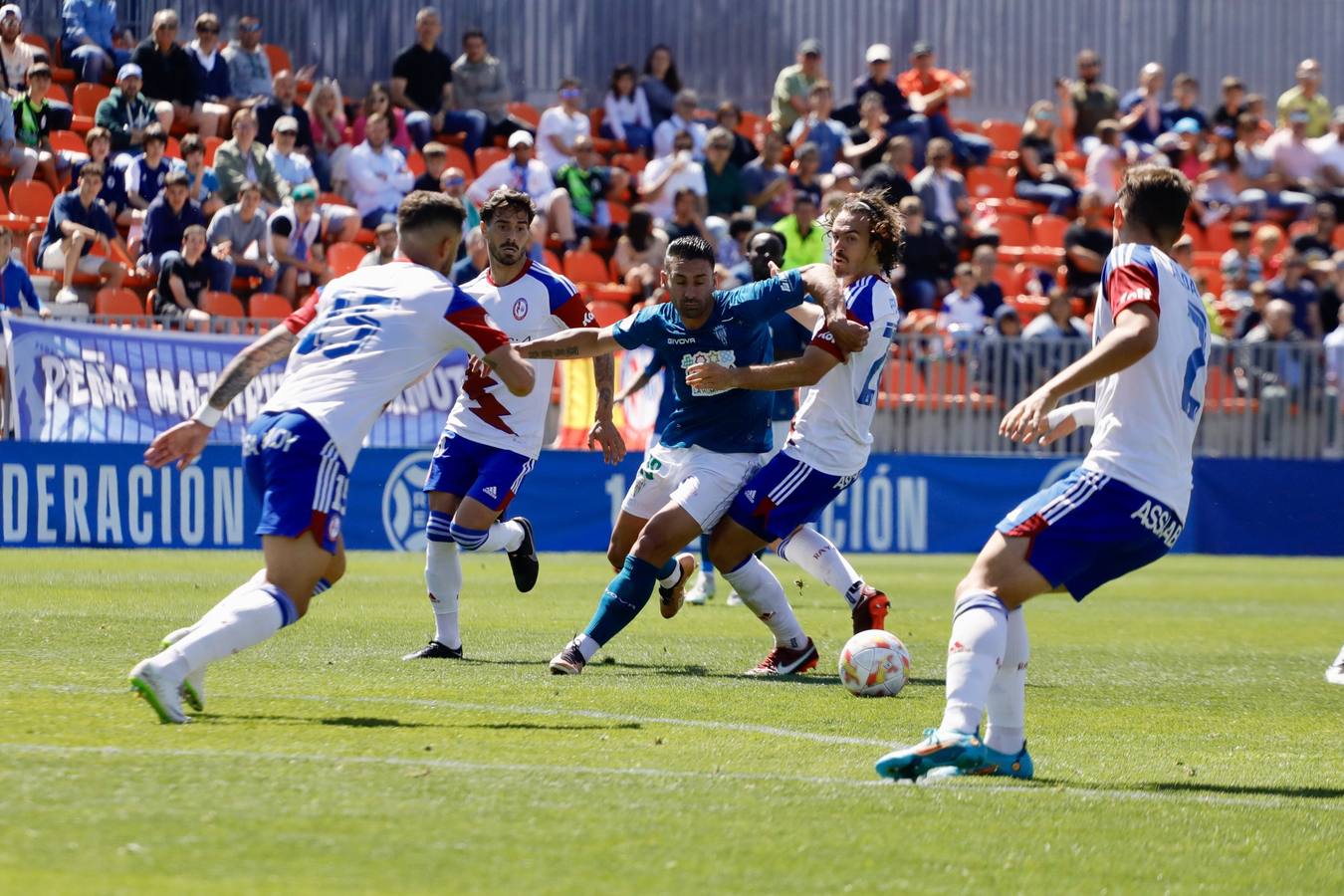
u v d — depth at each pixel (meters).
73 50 46.59
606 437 20.23
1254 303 50.28
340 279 14.27
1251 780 12.92
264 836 9.61
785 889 9.02
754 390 17.98
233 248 40.78
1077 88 60.50
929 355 42.09
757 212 50.31
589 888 8.84
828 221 18.34
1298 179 60.50
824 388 17.97
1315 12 65.12
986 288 47.62
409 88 50.31
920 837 10.34
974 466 42.31
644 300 45.19
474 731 13.66
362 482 38.31
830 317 16.27
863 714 15.55
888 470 41.75
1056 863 9.86
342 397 13.64
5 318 34.91
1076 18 63.16
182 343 36.12
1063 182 57.44
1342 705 17.78
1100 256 52.44
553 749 12.94
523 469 19.53
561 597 28.73
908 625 25.88
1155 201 12.39
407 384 13.99
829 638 23.62
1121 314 11.88
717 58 58.53
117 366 35.72
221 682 16.39
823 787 11.73
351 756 12.21
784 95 55.06
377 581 30.66
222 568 31.62
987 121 62.53
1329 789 12.55
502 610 26.05
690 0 58.00
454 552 19.39
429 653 19.34
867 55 58.12
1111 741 14.84
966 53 62.00
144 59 44.81
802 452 17.98
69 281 38.94
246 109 44.56
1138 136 60.03
